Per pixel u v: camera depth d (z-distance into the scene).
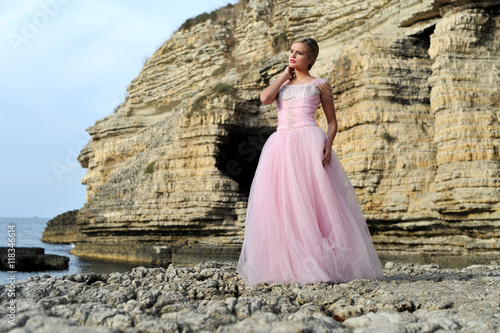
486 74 17.58
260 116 26.91
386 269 7.21
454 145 16.62
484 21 18.02
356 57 19.73
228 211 24.39
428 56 19.92
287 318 2.98
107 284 4.75
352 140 19.27
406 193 17.75
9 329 2.58
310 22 26.12
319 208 4.68
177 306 3.34
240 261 4.89
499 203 15.23
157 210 25.45
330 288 4.17
